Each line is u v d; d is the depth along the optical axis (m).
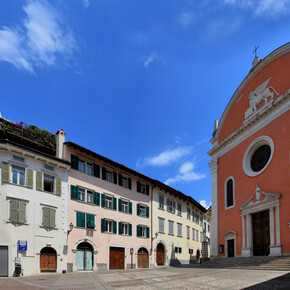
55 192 25.30
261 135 27.94
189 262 44.19
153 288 12.41
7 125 27.31
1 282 16.89
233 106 33.81
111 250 30.23
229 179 31.77
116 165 32.16
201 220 53.81
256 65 30.36
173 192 41.81
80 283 15.66
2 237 21.00
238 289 11.34
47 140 30.05
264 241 25.89
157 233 37.06
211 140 36.88
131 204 34.12
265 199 25.61
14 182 22.52
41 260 23.30
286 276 15.02
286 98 25.50
